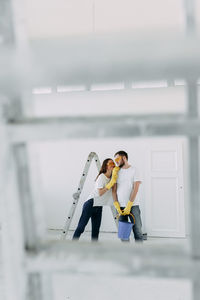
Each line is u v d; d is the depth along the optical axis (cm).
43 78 33
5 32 44
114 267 41
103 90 468
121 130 39
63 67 32
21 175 46
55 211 601
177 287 280
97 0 246
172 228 551
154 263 40
